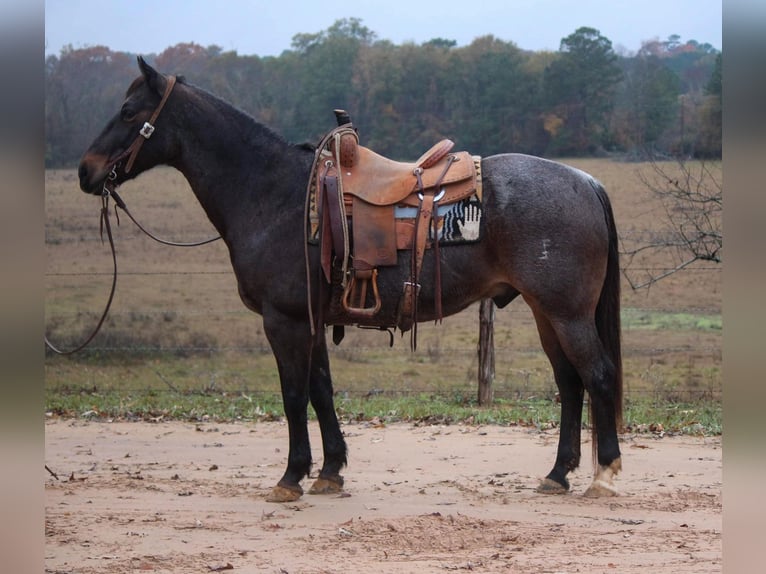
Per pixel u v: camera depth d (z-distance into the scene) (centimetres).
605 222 564
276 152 584
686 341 1530
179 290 1948
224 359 1499
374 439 793
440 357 1491
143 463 708
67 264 2100
